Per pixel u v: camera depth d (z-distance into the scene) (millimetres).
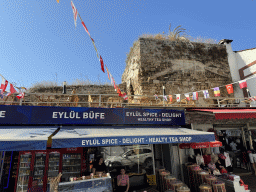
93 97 13328
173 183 5703
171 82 13445
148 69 13375
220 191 5465
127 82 15859
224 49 15367
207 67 14539
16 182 6363
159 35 15539
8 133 4719
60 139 4352
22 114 5965
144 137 5125
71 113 6352
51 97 9492
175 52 14312
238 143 9086
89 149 7051
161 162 8023
